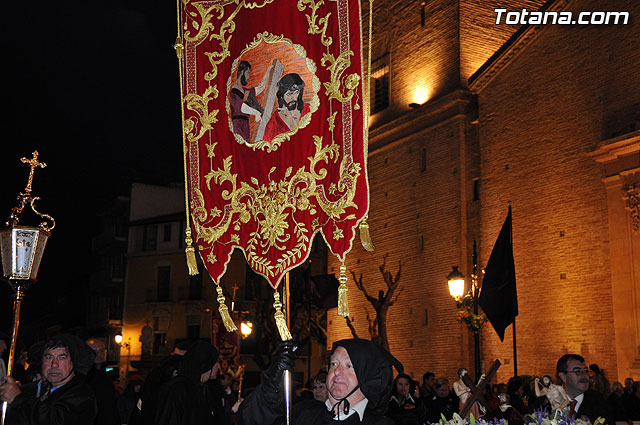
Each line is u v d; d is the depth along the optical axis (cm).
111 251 5725
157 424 741
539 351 2602
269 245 574
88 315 5938
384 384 468
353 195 548
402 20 3488
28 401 626
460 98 3030
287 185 574
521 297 2703
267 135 588
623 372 2283
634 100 2388
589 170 2505
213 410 898
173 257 5231
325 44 577
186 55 621
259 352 4216
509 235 2211
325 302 3619
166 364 936
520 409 1527
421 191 3216
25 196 681
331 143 564
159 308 5194
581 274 2488
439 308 3022
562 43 2681
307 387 1659
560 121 2648
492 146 2927
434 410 1259
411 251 3234
